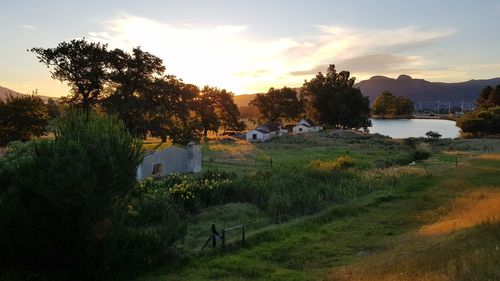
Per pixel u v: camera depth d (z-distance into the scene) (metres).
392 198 31.36
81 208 13.82
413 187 35.31
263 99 156.88
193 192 28.73
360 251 19.09
